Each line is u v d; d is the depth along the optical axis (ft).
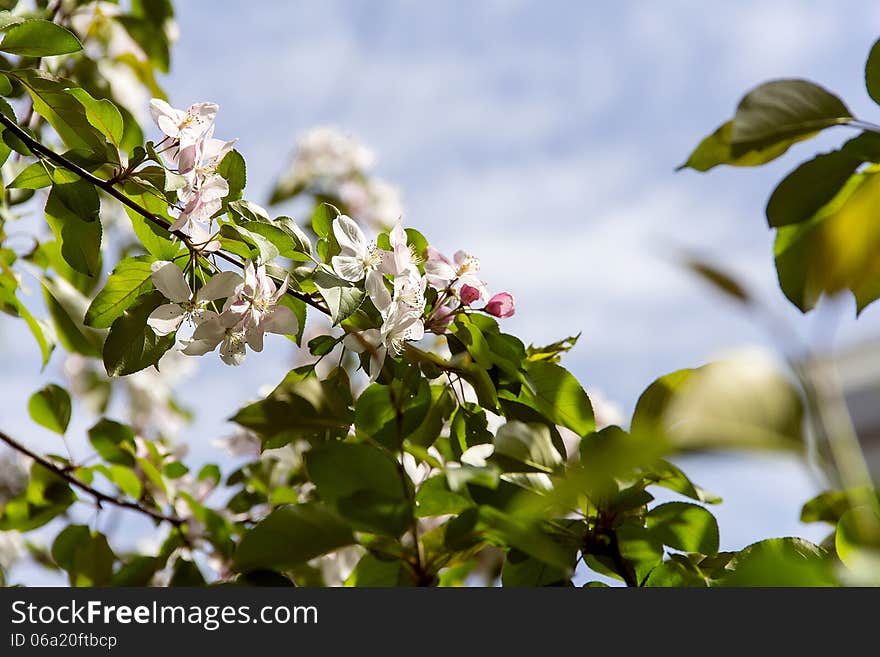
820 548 5.32
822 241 3.62
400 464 5.24
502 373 5.77
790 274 5.26
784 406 2.89
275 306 5.75
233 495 6.37
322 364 6.12
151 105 5.82
